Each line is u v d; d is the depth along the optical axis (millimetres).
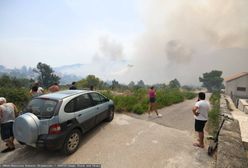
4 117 4602
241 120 8789
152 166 4062
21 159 4312
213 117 8180
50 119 4051
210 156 4594
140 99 13430
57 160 4270
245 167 3504
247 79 40031
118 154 4617
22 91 9258
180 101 17188
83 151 4750
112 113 7660
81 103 5168
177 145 5266
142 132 6352
